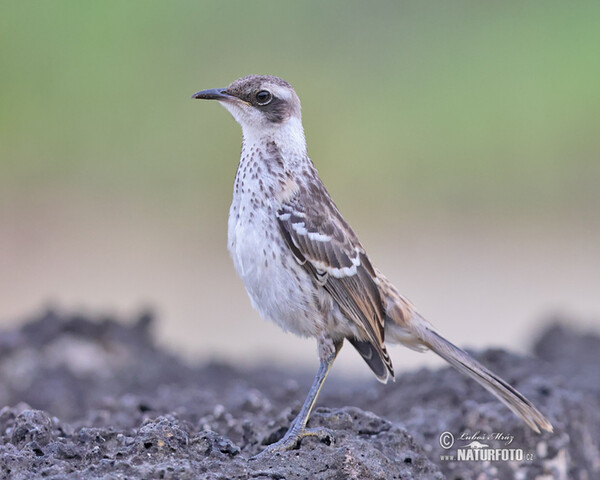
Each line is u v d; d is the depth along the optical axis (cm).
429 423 873
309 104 2252
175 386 1179
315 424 730
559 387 953
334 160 2186
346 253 802
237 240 798
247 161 812
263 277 791
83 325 1285
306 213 794
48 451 661
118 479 598
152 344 1318
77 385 1166
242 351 1509
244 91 824
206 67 2270
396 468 684
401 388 995
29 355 1216
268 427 764
